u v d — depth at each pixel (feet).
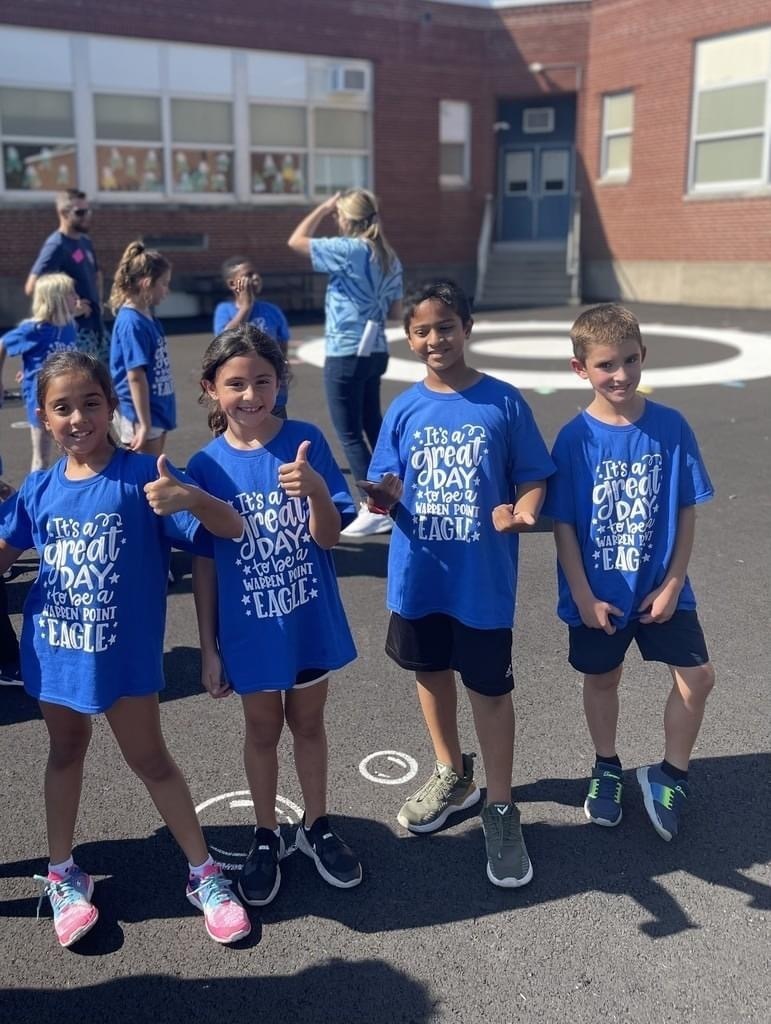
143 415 15.43
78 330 23.09
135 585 7.98
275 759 8.94
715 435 26.73
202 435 27.50
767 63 58.75
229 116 63.10
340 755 10.99
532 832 9.59
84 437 7.89
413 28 68.44
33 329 17.95
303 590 8.55
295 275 66.33
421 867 9.12
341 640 8.77
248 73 63.10
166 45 59.88
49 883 8.54
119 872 9.09
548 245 75.87
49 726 8.29
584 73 69.82
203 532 8.37
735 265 62.69
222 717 11.90
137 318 15.42
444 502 8.98
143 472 8.13
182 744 11.25
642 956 7.90
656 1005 7.39
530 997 7.49
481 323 56.90
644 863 9.11
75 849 9.40
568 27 69.41
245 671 8.41
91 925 8.25
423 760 10.90
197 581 8.64
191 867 8.53
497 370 38.50
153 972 7.83
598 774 9.98
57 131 57.52
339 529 8.52
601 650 9.50
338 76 65.98
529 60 70.90
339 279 17.97
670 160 65.31
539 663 13.33
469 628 8.91
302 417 30.27
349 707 12.14
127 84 59.16
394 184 70.18
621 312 9.06
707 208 63.52
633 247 69.41
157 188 61.52
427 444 9.03
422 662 9.39
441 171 72.59
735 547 17.97
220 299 63.72
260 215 65.16
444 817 9.77
